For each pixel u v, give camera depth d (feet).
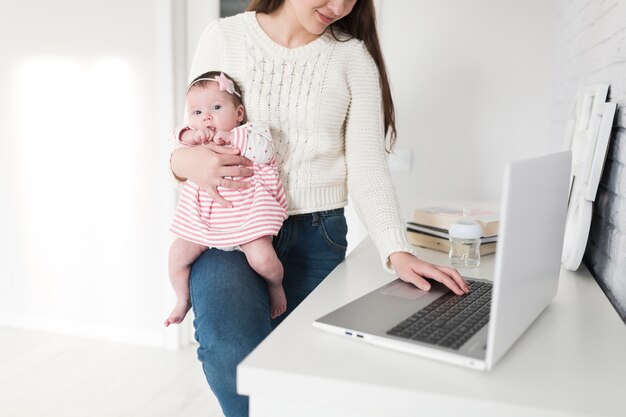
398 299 3.21
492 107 7.77
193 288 3.76
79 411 7.32
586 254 4.78
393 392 2.31
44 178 9.52
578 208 4.22
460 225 4.11
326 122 4.17
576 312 3.29
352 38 4.34
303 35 4.18
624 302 3.55
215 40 4.28
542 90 7.57
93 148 9.19
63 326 9.83
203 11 8.62
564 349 2.76
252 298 3.63
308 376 2.38
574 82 5.78
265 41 4.18
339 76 4.17
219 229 3.96
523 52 7.57
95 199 9.32
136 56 8.75
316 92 4.13
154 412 7.34
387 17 7.89
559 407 2.22
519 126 7.72
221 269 3.76
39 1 9.13
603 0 4.47
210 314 3.50
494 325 2.39
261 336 3.47
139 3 8.61
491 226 4.62
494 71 7.69
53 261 9.71
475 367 2.45
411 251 3.72
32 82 9.34
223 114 4.08
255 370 2.44
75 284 9.68
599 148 3.85
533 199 2.62
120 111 8.95
